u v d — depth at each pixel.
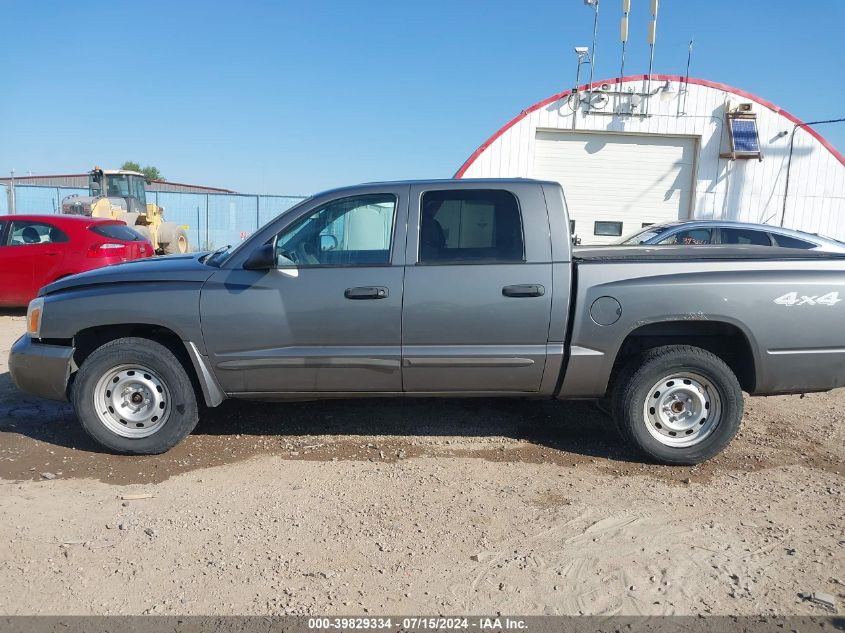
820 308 4.48
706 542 3.61
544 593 3.15
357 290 4.50
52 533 3.69
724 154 18.17
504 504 4.05
